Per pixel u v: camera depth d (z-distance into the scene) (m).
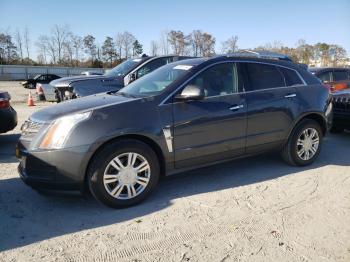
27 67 58.88
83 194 4.14
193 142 4.52
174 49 62.66
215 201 4.35
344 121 7.62
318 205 4.23
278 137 5.31
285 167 5.65
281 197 4.46
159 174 4.41
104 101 4.39
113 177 4.04
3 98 6.89
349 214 3.99
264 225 3.74
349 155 6.44
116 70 9.40
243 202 4.32
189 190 4.71
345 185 4.88
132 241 3.45
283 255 3.19
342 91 8.13
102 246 3.36
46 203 4.32
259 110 5.03
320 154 6.50
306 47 55.88
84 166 3.89
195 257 3.17
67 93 8.82
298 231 3.61
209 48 63.12
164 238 3.50
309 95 5.58
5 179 5.16
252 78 5.09
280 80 5.39
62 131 3.87
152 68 8.82
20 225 3.77
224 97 4.75
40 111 4.36
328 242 3.41
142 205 4.25
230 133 4.80
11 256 3.20
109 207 4.12
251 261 3.11
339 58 57.97
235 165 5.75
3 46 77.12
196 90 4.32
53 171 3.86
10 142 7.67
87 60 80.56
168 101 4.37
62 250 3.30
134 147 4.11
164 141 4.30
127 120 4.07
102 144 3.96
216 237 3.51
